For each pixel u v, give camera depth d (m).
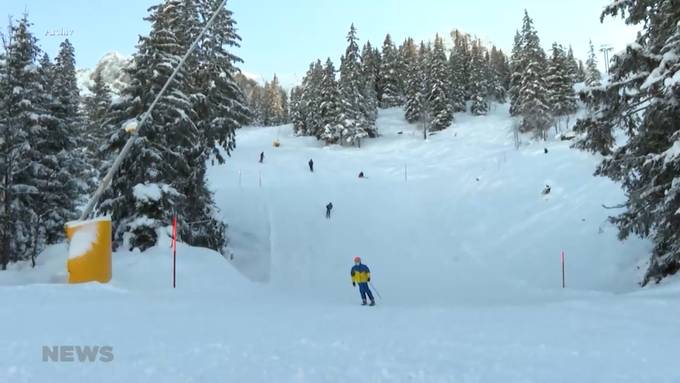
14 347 5.94
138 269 17.31
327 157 68.19
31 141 24.16
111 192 21.77
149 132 21.28
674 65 14.03
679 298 11.61
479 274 26.86
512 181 43.59
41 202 25.09
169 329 7.60
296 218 38.50
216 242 27.67
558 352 6.16
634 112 16.23
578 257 27.36
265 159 65.75
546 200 37.50
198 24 28.94
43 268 18.41
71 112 29.81
